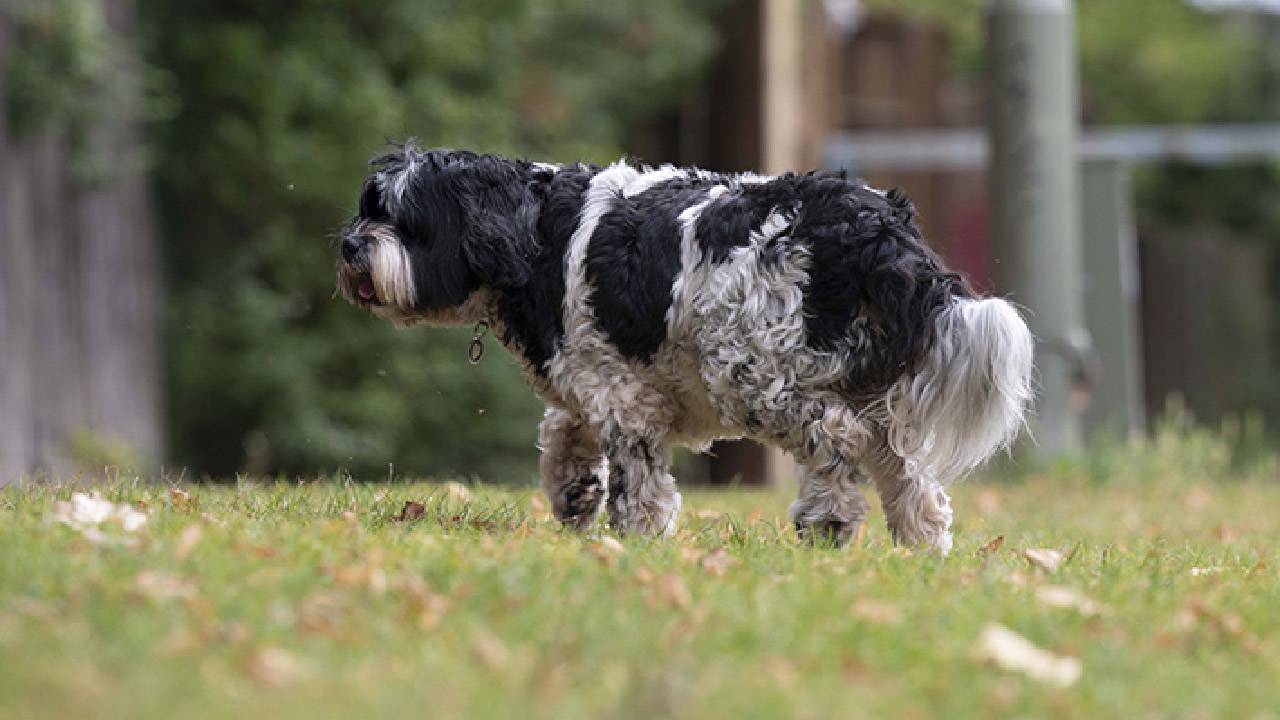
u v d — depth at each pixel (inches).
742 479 890.1
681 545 337.4
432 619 255.6
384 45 952.3
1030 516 568.1
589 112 1027.9
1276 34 1787.6
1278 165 1610.5
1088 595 309.1
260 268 923.4
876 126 1127.6
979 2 1533.0
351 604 263.3
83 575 269.1
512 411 921.5
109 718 202.7
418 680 224.1
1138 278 1273.4
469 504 418.9
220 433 914.1
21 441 692.1
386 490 440.5
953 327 325.7
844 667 243.8
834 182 338.3
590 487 389.1
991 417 326.6
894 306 327.6
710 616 266.5
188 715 205.2
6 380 682.2
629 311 345.4
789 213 335.6
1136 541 452.1
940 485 346.3
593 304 349.7
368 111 910.4
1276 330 1552.7
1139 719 231.9
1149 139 1101.1
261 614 254.1
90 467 722.8
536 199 362.0
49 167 746.2
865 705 225.5
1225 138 1099.3
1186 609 299.0
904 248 331.3
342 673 227.5
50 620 246.2
